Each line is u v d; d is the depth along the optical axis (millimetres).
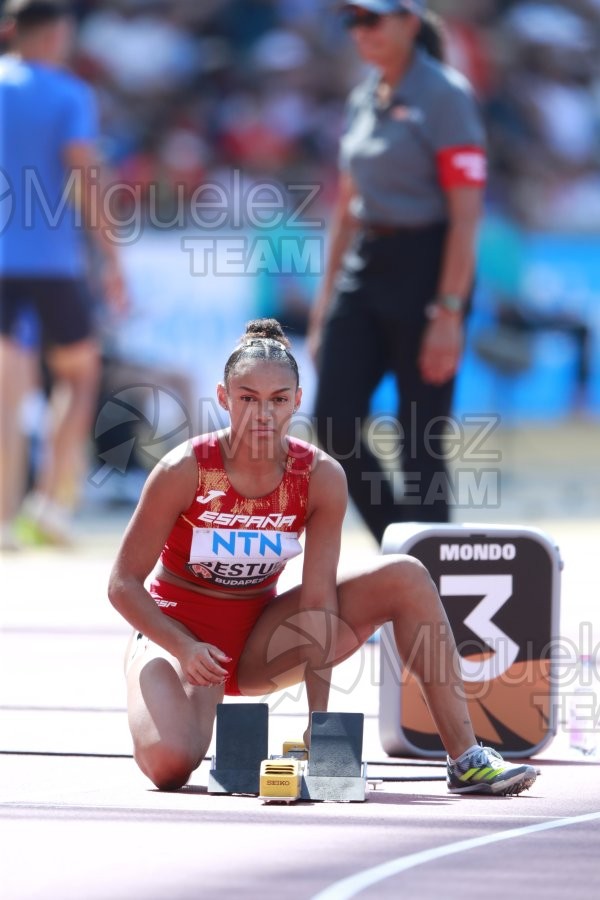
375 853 11086
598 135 56688
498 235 52469
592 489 47469
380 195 21781
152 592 14656
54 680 20281
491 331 51219
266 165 52875
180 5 54781
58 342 34875
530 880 10320
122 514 43656
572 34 56406
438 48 22203
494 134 54844
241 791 13531
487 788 13680
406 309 21812
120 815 12453
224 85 53875
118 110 53031
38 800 13148
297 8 55344
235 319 46125
